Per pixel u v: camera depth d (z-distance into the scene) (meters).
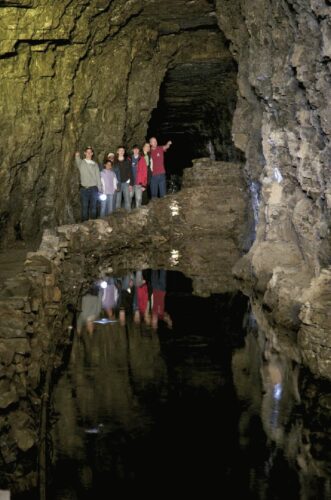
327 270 7.24
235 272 12.29
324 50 7.62
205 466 4.96
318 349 6.78
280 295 8.60
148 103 18.88
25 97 13.74
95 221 15.46
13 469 4.80
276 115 10.69
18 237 14.76
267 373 6.96
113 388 6.48
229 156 23.66
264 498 4.55
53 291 8.69
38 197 15.16
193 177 17.72
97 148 17.83
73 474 4.82
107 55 16.53
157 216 17.19
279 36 10.05
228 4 13.65
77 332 8.44
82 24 14.23
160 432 5.52
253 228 14.04
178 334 8.40
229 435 5.49
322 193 8.30
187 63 18.50
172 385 6.61
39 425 5.42
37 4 12.37
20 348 5.85
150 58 17.95
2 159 13.47
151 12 15.91
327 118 7.89
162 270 13.35
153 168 18.16
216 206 17.20
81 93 15.98
